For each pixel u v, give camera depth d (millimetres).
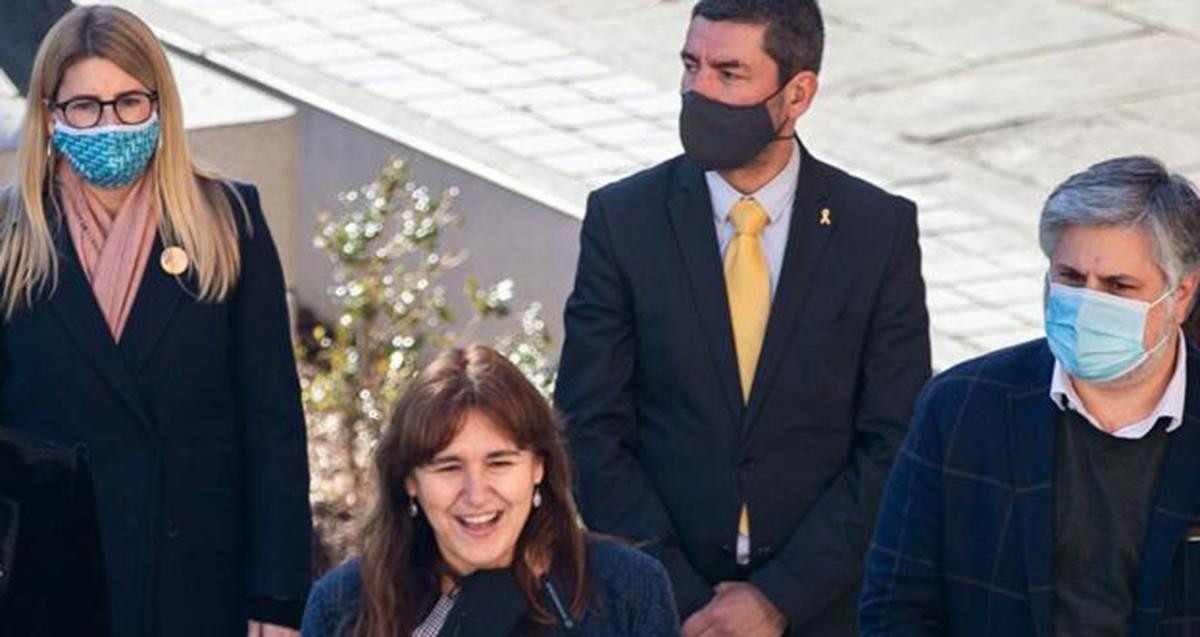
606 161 22281
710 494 13250
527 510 10422
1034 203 22719
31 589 12070
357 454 18484
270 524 13281
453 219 20641
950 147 23891
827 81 25281
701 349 13258
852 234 13367
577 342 13438
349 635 10523
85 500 12180
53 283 13008
